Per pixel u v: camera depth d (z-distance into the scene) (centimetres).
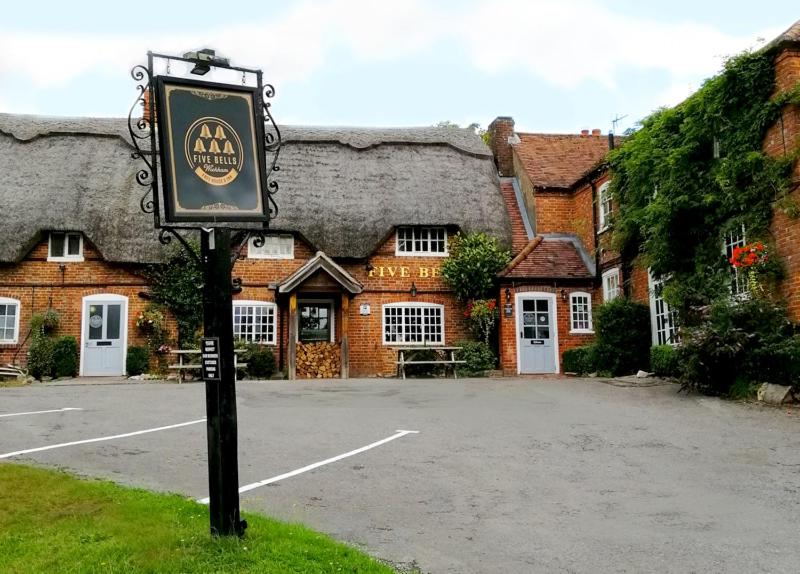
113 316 2059
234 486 502
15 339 2016
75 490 623
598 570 471
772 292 1305
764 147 1345
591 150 2598
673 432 960
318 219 2144
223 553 461
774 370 1207
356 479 722
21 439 920
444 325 2200
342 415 1151
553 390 1502
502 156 2642
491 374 2053
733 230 1402
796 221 1256
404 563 485
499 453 847
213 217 518
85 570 436
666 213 1517
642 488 683
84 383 1802
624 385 1530
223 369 504
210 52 543
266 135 563
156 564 442
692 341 1269
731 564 478
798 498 638
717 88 1413
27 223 2005
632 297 1920
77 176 2108
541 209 2319
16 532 512
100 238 2011
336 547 490
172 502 591
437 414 1158
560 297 2123
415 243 2245
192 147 521
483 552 508
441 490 680
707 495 654
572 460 807
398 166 2333
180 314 2084
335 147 2355
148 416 1134
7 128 2241
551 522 579
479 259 2125
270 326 2128
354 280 2034
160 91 516
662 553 502
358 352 2147
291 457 828
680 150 1502
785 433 927
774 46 1310
